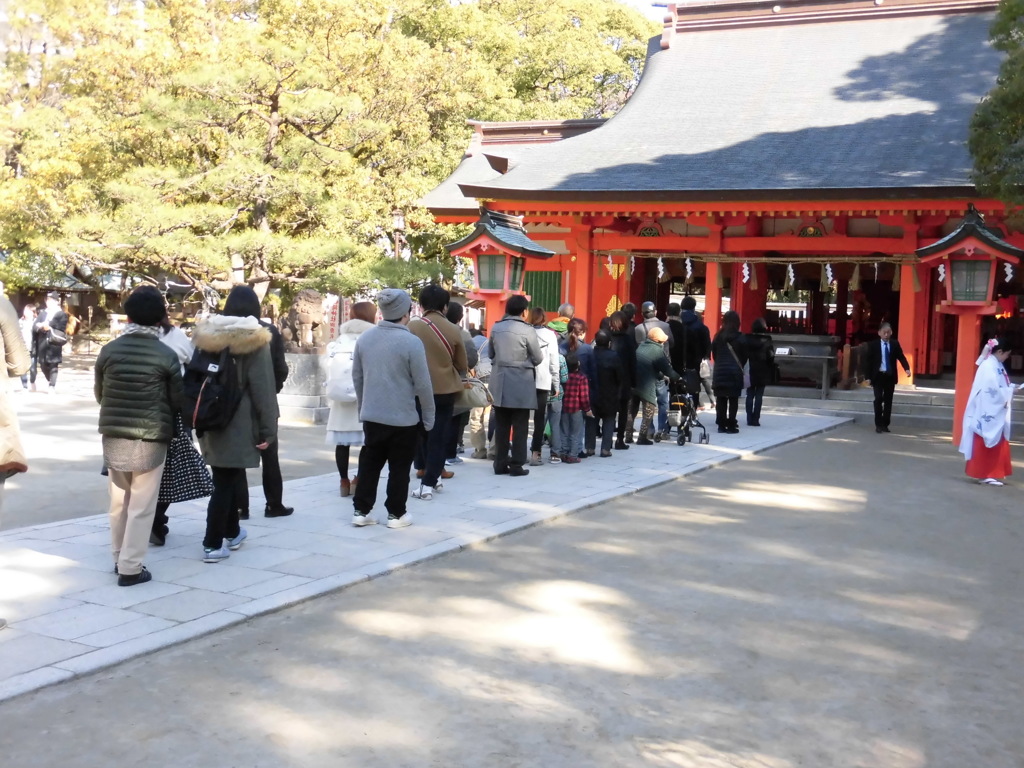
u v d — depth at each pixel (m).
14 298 38.03
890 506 9.69
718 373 15.63
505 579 6.56
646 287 27.58
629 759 3.90
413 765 3.80
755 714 4.39
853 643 5.44
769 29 28.70
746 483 10.89
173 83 24.39
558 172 23.53
